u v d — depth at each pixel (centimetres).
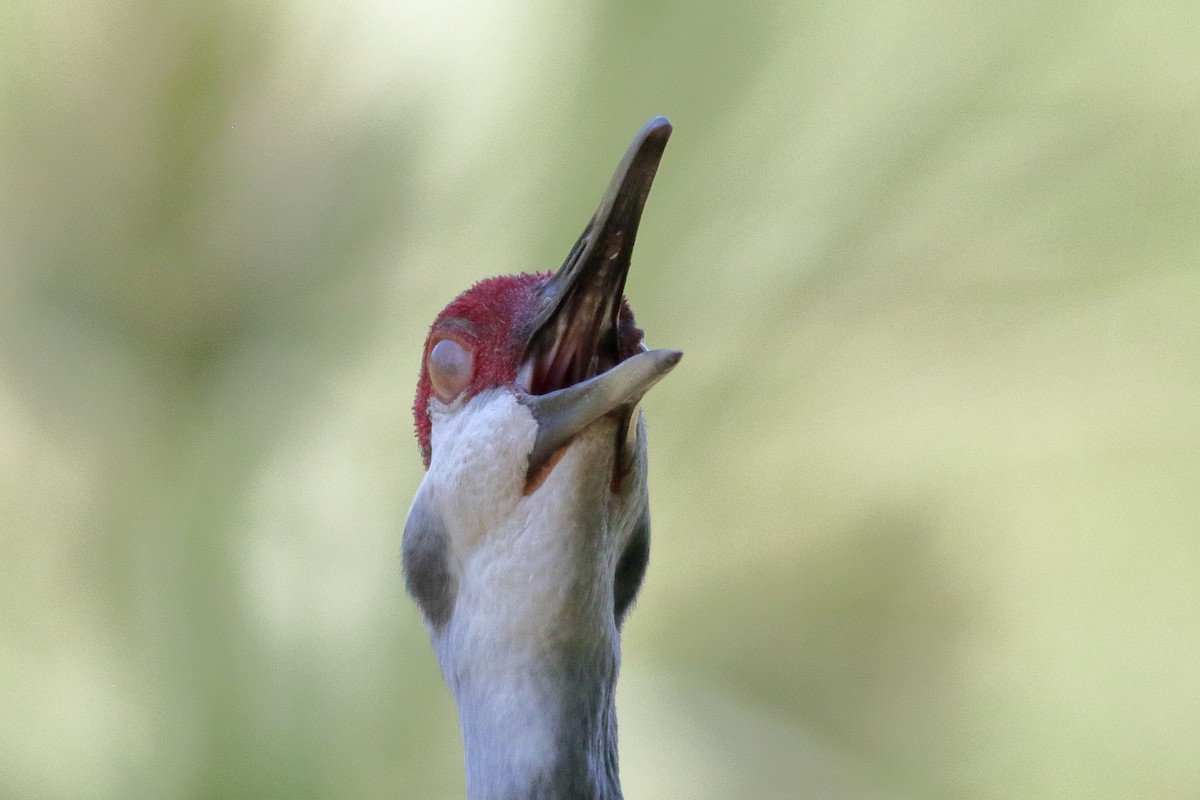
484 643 468
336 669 471
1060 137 480
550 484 467
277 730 470
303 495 472
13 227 471
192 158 471
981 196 479
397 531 473
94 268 471
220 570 471
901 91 479
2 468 471
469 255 474
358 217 473
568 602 468
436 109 474
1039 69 480
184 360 472
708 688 485
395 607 472
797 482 483
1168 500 493
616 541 469
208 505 471
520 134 475
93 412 471
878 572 489
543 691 468
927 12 479
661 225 478
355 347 473
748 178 478
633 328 471
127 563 471
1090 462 491
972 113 479
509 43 475
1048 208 480
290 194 472
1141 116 481
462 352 470
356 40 473
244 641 470
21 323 471
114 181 471
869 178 478
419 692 472
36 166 471
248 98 472
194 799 468
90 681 473
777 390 479
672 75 477
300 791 469
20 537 471
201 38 471
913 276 480
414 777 471
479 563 468
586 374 469
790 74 477
